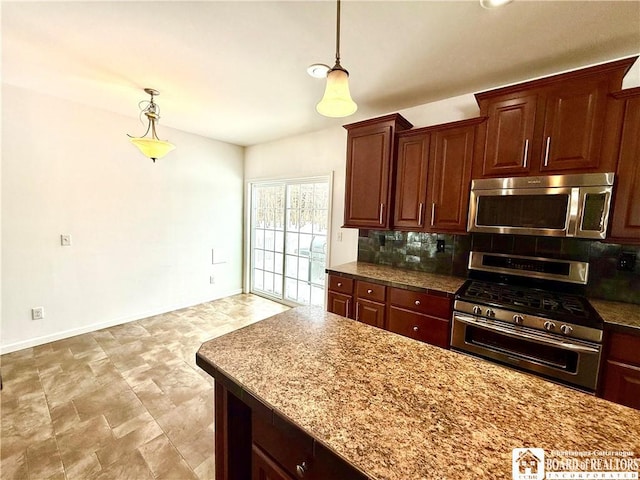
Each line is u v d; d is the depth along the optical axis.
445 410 0.78
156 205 3.59
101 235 3.15
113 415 1.89
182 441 1.70
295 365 1.00
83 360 2.56
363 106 2.75
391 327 2.39
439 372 0.98
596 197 1.70
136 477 1.47
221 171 4.29
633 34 1.61
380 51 1.82
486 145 2.10
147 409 1.96
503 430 0.71
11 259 2.61
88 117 2.95
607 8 1.40
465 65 1.98
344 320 1.44
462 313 1.99
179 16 1.54
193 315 3.75
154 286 3.67
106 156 3.11
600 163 1.71
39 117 2.65
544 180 1.84
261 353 1.08
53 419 1.84
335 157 3.46
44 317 2.82
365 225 2.77
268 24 1.59
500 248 2.35
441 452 0.64
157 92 2.54
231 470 1.08
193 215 4.01
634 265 1.85
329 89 1.23
